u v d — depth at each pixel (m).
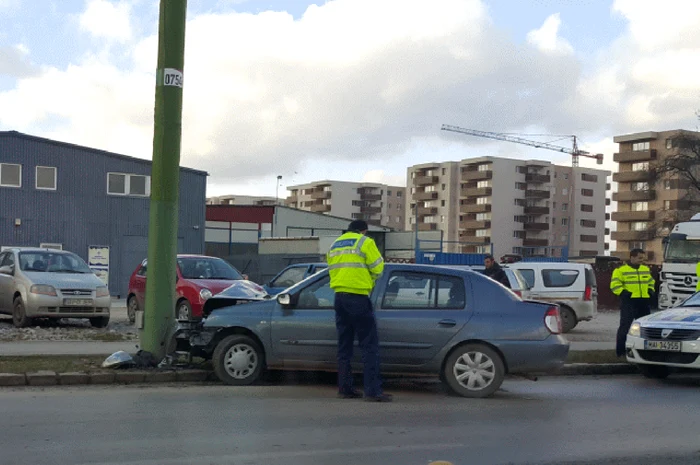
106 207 35.97
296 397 9.34
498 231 119.19
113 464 5.98
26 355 11.71
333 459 6.31
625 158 101.25
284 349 9.98
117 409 8.23
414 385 10.74
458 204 126.31
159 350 10.70
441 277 9.95
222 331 10.26
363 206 157.75
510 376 11.91
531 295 20.92
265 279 36.69
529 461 6.41
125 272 36.41
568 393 10.44
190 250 38.16
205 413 8.12
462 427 7.75
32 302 16.73
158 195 10.63
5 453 6.24
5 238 33.59
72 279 17.42
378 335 9.64
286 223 58.84
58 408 8.23
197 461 6.12
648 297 13.57
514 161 120.56
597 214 124.44
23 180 34.03
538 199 120.69
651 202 98.00
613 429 7.84
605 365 12.87
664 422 8.29
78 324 18.92
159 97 10.56
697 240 23.03
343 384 9.39
